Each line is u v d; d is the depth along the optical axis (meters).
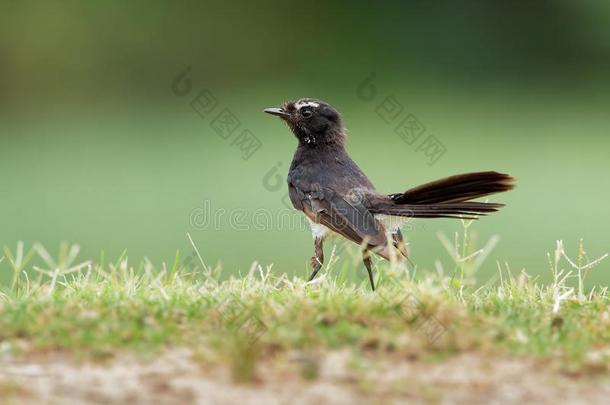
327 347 6.24
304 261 15.50
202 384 5.76
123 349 6.26
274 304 6.96
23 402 5.49
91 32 33.72
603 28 33.09
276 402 5.52
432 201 9.39
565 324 6.89
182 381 5.80
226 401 5.53
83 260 15.73
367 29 33.97
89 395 5.60
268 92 32.00
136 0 33.91
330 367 5.99
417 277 8.73
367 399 5.58
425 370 6.00
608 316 7.10
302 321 6.51
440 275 8.10
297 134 10.62
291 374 5.88
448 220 18.12
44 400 5.52
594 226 18.23
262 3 34.06
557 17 33.38
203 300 7.29
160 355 6.18
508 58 33.38
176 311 6.89
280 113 10.63
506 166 23.16
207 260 15.62
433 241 16.95
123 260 9.52
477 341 6.35
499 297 7.75
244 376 5.77
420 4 33.88
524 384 5.84
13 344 6.28
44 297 7.35
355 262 8.52
